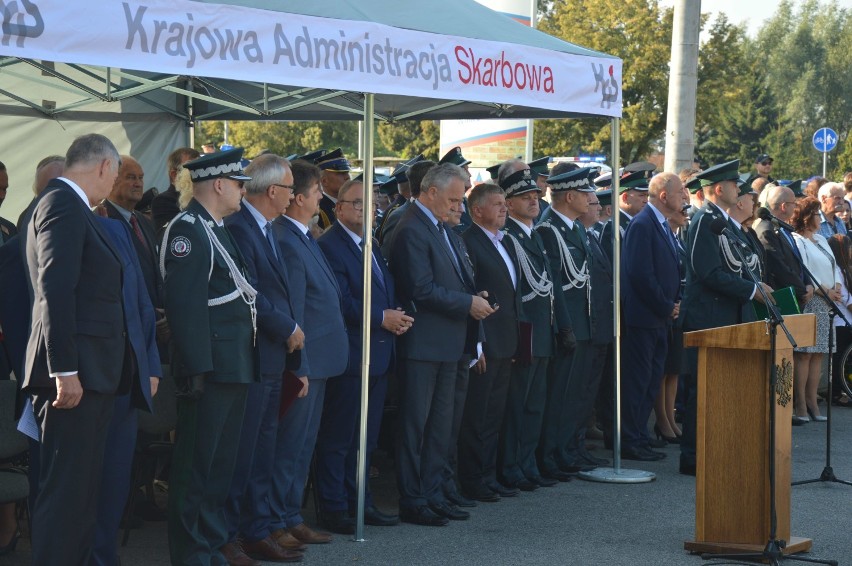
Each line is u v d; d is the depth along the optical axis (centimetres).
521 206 741
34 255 455
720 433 606
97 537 493
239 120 1049
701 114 3206
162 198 695
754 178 1223
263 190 561
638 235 851
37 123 966
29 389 456
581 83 703
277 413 570
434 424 665
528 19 1373
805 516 705
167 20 469
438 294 645
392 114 960
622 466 844
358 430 638
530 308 743
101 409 464
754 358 605
